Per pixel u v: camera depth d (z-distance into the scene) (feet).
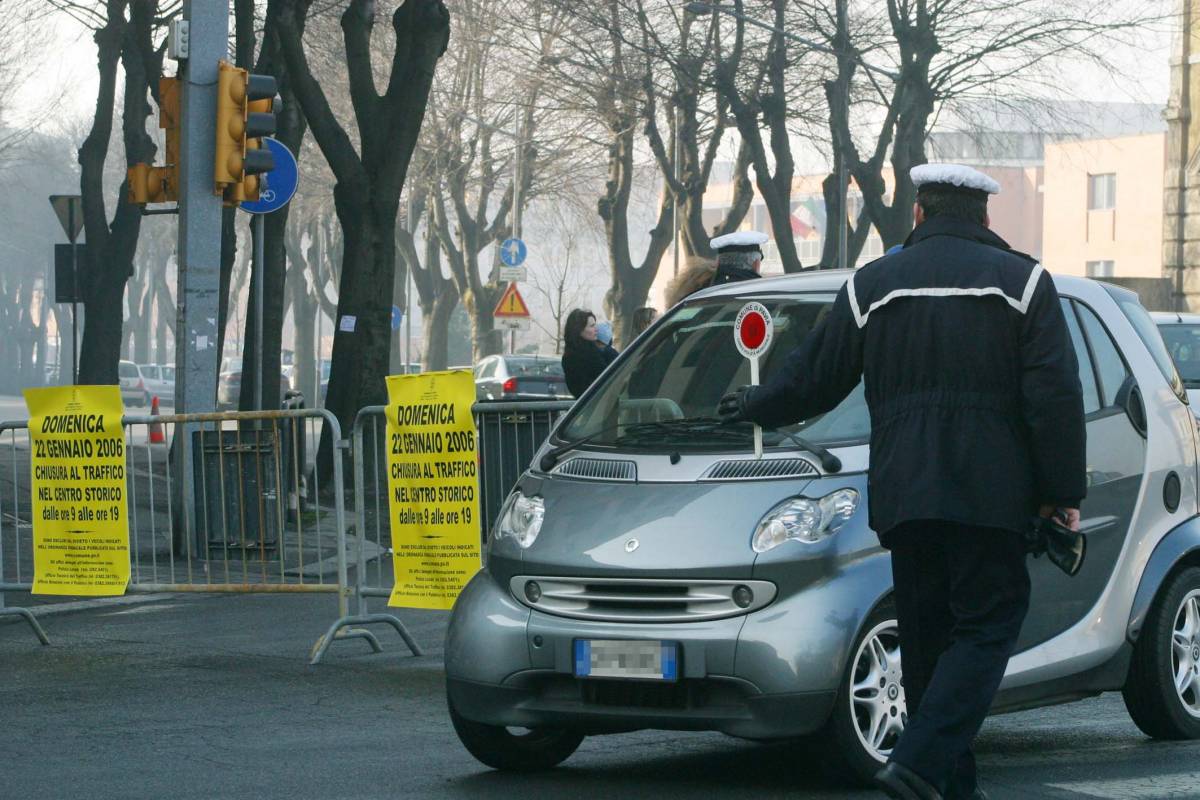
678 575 39.91
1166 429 48.42
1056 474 32.24
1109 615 45.78
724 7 214.90
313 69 296.51
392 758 45.73
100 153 193.26
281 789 41.78
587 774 43.47
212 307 96.43
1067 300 47.91
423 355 411.75
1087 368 47.19
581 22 246.88
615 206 291.38
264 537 67.31
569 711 40.63
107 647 67.62
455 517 58.85
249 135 95.14
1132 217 441.68
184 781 42.88
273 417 65.62
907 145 218.18
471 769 44.24
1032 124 232.73
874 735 40.14
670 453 43.01
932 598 33.47
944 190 34.19
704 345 47.11
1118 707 53.72
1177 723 47.26
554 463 44.70
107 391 66.90
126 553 66.74
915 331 32.91
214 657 64.69
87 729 50.42
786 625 39.11
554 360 258.37
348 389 131.95
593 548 41.04
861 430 42.22
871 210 219.82
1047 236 465.47
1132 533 46.62
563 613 40.98
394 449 60.29
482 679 41.55
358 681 58.80
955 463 32.32
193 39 94.73
